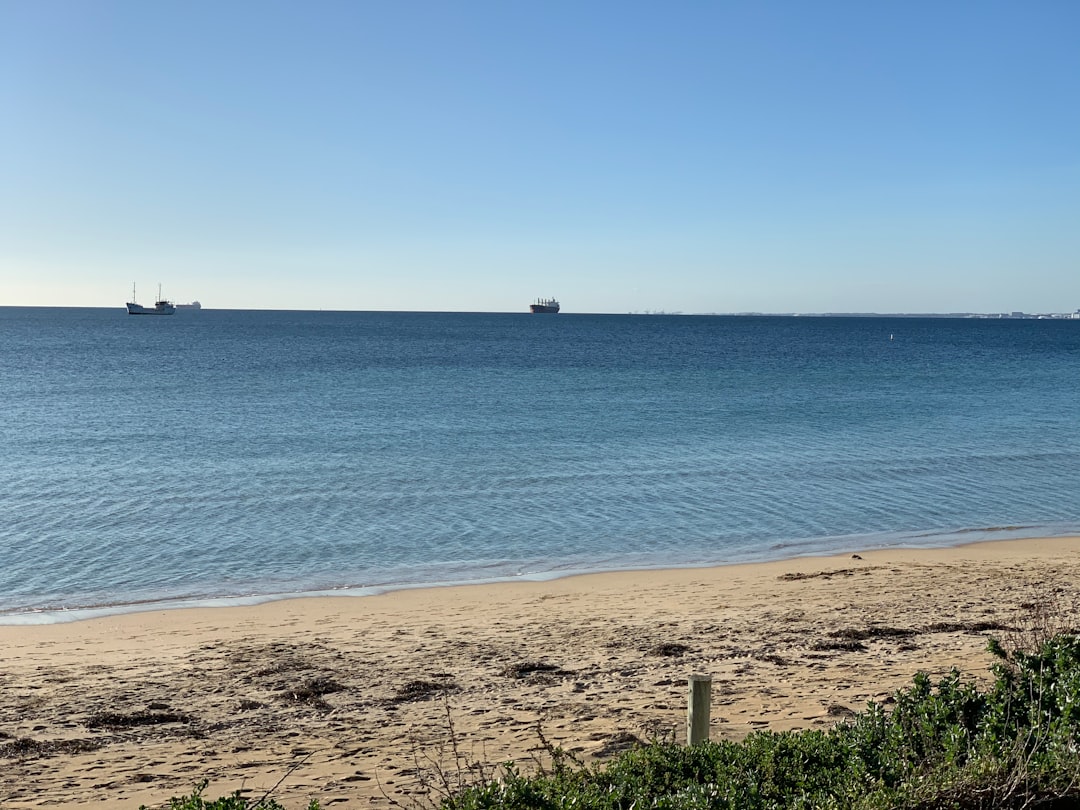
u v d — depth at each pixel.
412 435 35.88
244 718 9.69
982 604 14.79
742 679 10.55
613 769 5.97
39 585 16.88
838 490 26.03
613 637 13.26
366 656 12.41
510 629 13.94
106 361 81.38
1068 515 23.36
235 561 18.62
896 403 48.75
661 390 55.66
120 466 28.88
